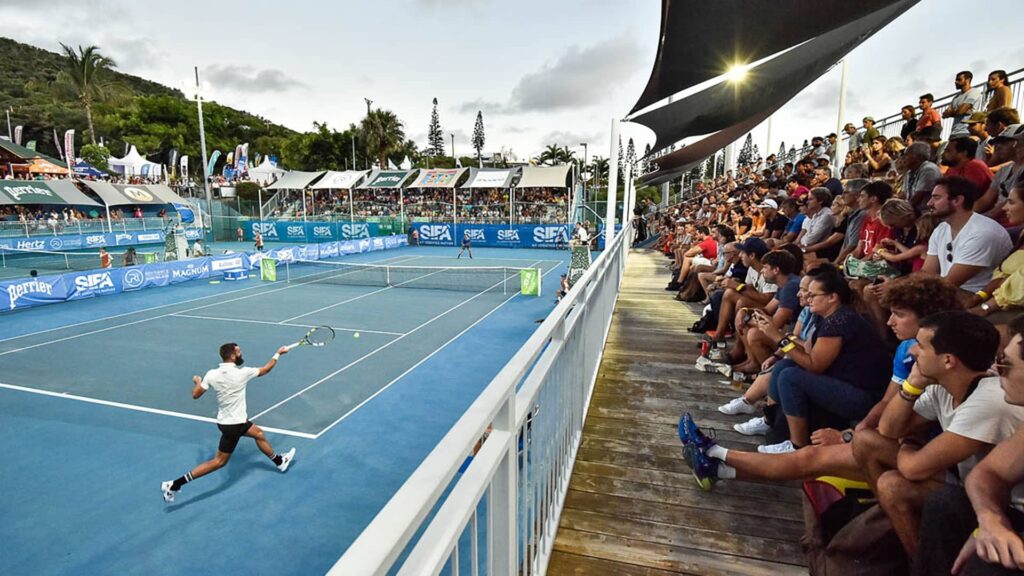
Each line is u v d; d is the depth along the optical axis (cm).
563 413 309
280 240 3869
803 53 683
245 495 621
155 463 696
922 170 491
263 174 5181
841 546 223
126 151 5716
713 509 302
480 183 3728
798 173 1029
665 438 389
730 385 488
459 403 903
